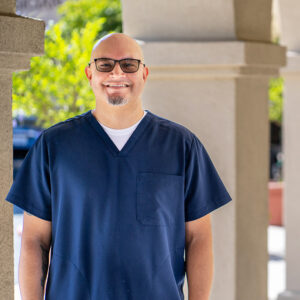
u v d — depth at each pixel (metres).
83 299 2.69
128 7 4.35
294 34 6.14
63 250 2.71
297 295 6.32
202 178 2.86
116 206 2.65
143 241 2.67
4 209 2.66
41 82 7.88
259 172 4.61
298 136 6.29
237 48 4.07
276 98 13.66
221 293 4.41
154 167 2.70
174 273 2.80
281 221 12.18
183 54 4.14
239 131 4.31
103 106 2.69
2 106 2.59
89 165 2.67
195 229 2.89
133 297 2.67
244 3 4.22
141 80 2.70
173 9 4.23
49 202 2.76
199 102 4.32
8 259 2.67
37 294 2.75
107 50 2.63
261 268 4.69
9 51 2.48
